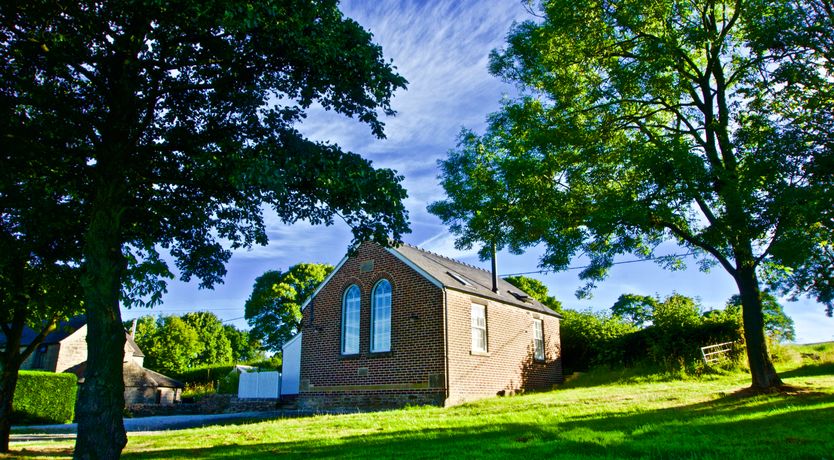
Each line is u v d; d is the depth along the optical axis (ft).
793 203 34.78
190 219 40.04
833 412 31.99
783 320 107.34
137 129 33.45
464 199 55.83
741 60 47.80
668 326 88.63
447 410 54.29
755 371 46.62
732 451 22.38
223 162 31.30
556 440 27.48
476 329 73.82
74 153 33.27
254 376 92.07
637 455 22.80
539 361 85.92
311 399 78.59
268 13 28.63
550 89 51.93
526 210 50.67
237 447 34.22
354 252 38.78
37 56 31.73
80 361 126.62
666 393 51.70
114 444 27.17
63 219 35.65
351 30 33.94
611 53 51.06
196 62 33.19
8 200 32.83
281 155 31.83
